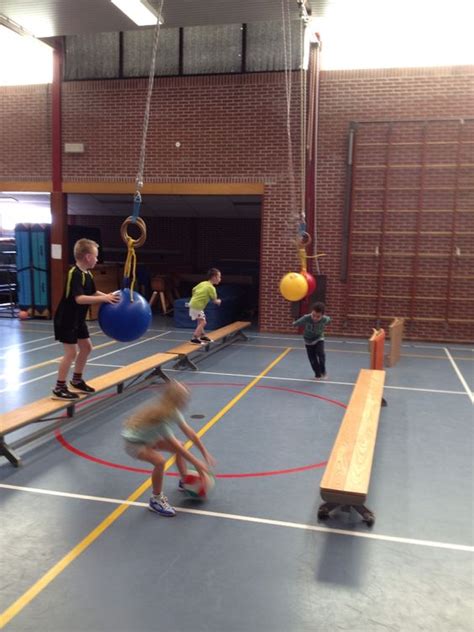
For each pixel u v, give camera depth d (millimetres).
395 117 11141
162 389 3768
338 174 11508
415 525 3633
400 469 4590
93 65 12336
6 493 4016
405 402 6695
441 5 9242
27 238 13227
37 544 3307
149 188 12320
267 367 8578
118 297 4730
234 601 2781
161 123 12148
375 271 11555
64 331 5105
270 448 5035
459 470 4586
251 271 16000
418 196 11180
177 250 17281
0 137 13109
